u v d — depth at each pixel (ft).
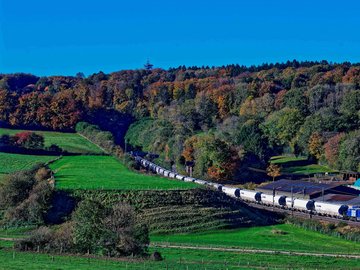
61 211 398.21
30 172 500.74
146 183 467.52
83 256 272.92
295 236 370.94
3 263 244.22
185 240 352.28
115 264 251.39
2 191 418.72
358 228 381.60
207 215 399.65
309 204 445.78
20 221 389.19
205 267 257.34
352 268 273.13
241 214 416.87
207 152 636.89
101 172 550.77
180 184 467.11
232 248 324.39
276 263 281.95
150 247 322.75
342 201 449.06
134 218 307.58
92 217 281.33
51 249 287.07
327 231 385.70
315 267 273.33
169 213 395.96
